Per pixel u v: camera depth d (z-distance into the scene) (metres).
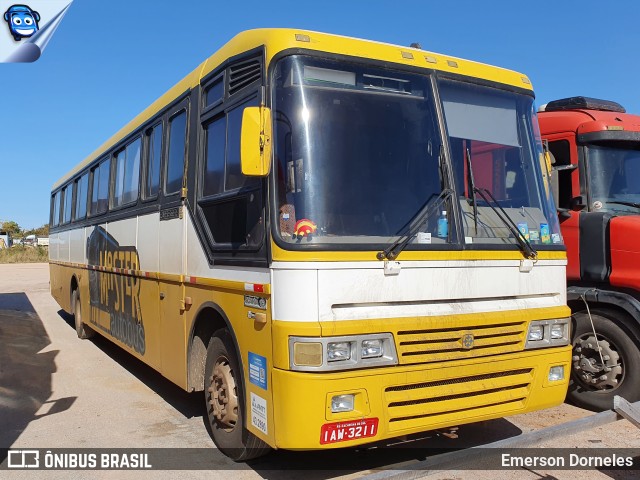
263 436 4.05
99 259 9.41
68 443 5.47
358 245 3.95
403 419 4.00
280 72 4.19
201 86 5.55
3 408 6.66
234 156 4.74
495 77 5.09
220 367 4.96
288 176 4.04
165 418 6.26
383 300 4.00
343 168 4.14
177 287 5.86
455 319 4.19
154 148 6.89
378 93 4.42
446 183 4.46
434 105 4.61
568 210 6.63
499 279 4.54
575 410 6.31
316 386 3.68
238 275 4.48
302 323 3.77
